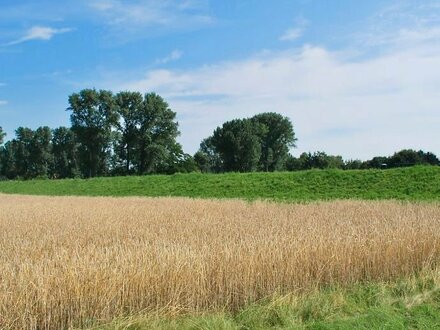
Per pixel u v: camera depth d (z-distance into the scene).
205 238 11.83
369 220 16.03
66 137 106.75
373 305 9.31
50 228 15.53
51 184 57.22
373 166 70.94
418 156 64.38
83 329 7.78
